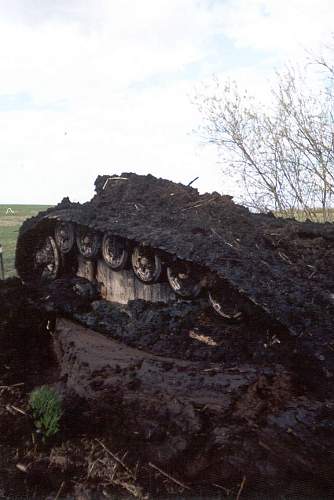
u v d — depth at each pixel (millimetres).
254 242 5844
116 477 4031
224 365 4824
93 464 4180
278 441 3754
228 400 4195
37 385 5590
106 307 6359
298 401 4023
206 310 5426
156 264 5789
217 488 3799
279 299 4625
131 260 6273
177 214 6484
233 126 11938
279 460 3719
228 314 5102
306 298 4711
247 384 4320
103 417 4555
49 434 4535
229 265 5008
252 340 4949
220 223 6227
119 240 6301
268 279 4906
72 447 4410
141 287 6285
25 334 6309
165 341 5387
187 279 5516
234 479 3791
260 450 3791
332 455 3586
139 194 7184
